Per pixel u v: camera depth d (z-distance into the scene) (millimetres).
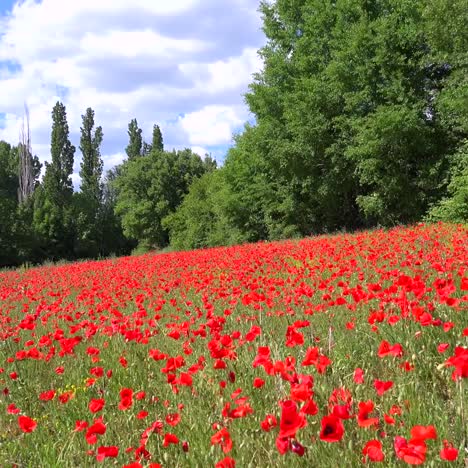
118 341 6449
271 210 34031
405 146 25266
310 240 19000
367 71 26062
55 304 8938
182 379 3662
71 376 5586
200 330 5184
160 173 68375
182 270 14602
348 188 29531
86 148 83000
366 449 2393
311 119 28125
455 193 21078
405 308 4605
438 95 24766
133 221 67688
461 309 4770
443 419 3102
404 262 8609
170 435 3068
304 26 31938
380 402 3490
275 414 3359
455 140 25516
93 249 69000
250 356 4707
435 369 3969
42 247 62219
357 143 27078
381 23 25969
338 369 3949
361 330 5078
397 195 25938
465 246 9352
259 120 33531
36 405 4895
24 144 81750
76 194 74500
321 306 5887
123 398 3623
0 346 7141
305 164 29609
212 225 45406
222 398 3623
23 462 3713
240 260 13234
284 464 2830
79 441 3744
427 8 22531
